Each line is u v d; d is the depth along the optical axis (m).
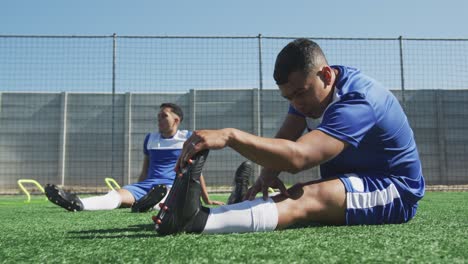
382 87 1.81
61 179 12.64
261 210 1.61
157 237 1.51
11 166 12.71
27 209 4.09
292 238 1.46
